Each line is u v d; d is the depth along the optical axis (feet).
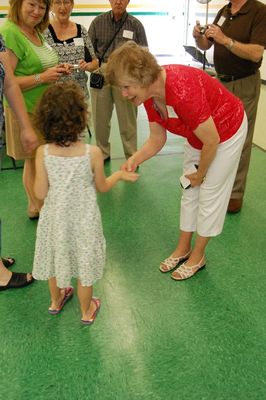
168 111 5.52
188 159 6.39
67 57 9.42
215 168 6.00
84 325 6.02
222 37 7.33
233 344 5.69
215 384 5.09
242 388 5.04
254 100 8.27
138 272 7.24
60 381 5.15
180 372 5.26
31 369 5.31
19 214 9.11
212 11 22.18
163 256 7.70
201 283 6.95
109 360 5.44
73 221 5.24
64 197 5.07
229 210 9.14
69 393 4.99
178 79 5.07
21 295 6.64
